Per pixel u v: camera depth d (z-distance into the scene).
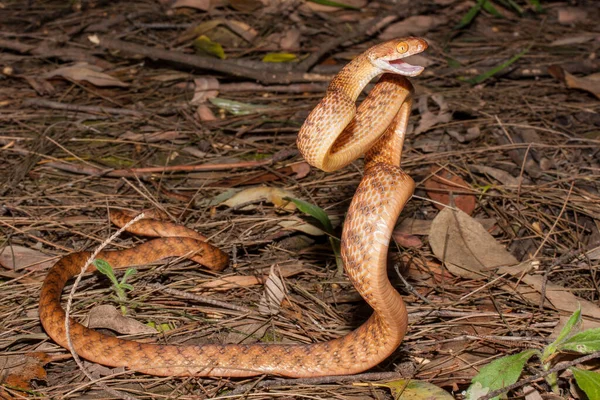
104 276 0.95
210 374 0.86
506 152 1.14
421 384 0.84
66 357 0.87
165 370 0.86
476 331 0.90
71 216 1.03
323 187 1.08
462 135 1.16
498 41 1.47
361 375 0.85
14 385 0.85
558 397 0.84
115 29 1.48
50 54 1.32
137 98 1.25
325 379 0.85
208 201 1.05
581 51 1.41
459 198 1.05
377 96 0.85
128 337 0.90
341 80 0.85
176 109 1.21
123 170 1.09
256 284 0.95
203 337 0.90
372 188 0.80
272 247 1.01
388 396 0.85
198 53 1.33
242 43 1.43
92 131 1.18
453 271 0.96
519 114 1.21
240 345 0.86
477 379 0.83
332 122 0.82
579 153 1.13
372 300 0.80
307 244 1.02
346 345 0.85
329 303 0.94
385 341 0.83
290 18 1.52
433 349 0.88
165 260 0.97
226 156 1.14
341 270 0.97
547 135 1.17
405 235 1.01
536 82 1.29
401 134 0.88
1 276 0.97
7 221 1.02
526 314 0.91
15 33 1.41
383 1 1.63
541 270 0.97
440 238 0.98
